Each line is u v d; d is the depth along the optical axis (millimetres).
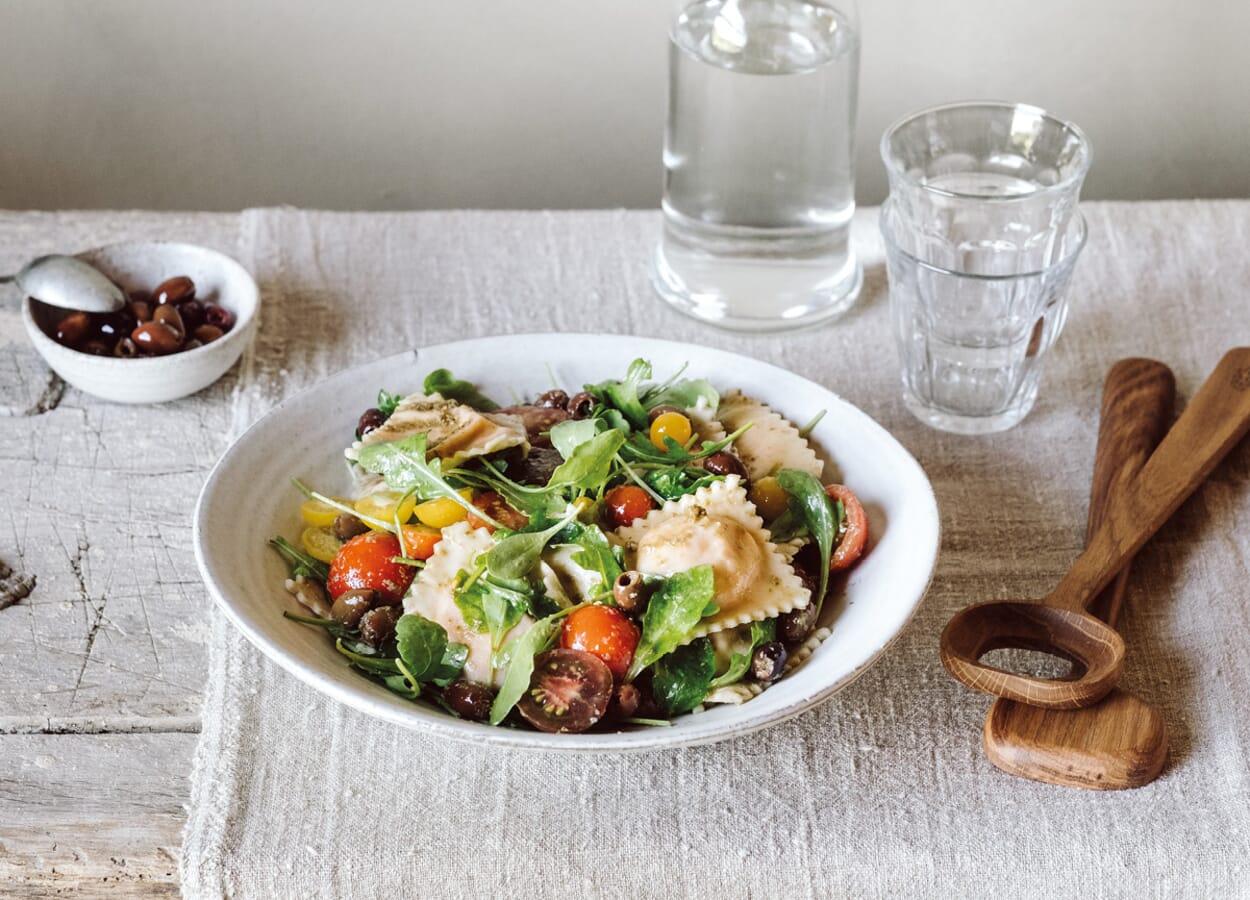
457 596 833
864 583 860
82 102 1399
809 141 1036
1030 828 828
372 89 1393
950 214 1011
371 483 907
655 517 874
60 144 1427
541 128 1420
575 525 852
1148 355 1062
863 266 1134
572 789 838
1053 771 837
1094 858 819
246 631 806
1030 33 1361
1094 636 862
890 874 818
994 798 838
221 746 848
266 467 893
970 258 1025
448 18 1346
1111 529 907
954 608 916
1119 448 969
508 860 816
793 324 1074
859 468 910
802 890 817
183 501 965
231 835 817
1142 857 819
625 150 1438
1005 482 982
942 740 859
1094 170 1465
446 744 853
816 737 860
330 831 820
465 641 831
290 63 1376
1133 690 880
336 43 1362
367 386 936
